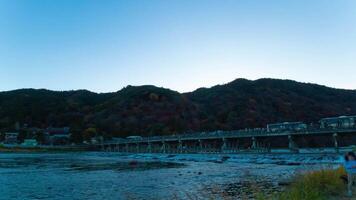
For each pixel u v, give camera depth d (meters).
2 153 165.50
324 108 191.75
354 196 19.33
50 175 58.53
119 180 50.06
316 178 22.06
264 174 48.97
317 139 127.62
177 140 139.25
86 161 101.50
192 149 132.12
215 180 46.69
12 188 42.72
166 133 194.62
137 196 35.19
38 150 183.38
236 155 90.19
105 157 130.12
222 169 63.59
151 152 146.50
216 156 94.88
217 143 155.12
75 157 130.12
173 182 46.19
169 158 108.38
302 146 125.19
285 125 104.25
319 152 76.00
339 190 20.83
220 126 184.75
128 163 89.75
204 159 94.56
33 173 62.34
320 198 16.91
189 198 31.72
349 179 19.72
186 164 81.12
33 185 45.41
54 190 40.81
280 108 195.38
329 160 62.25
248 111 193.00
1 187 43.66
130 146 180.00
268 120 183.75
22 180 51.22
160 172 61.62
